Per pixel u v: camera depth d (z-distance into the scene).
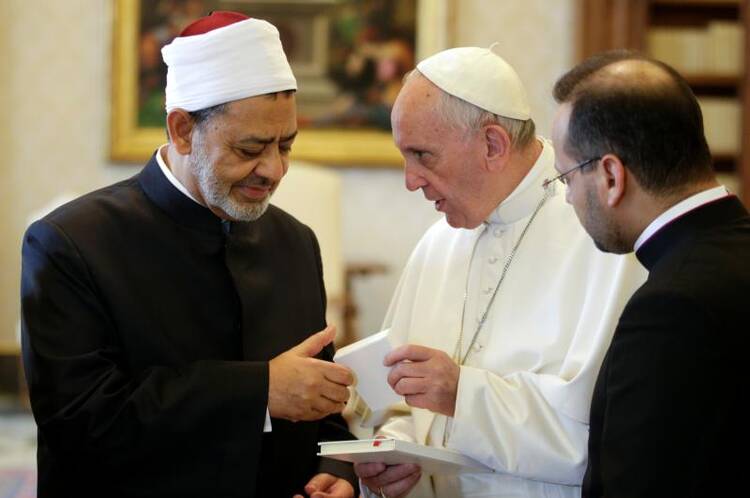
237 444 2.19
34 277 2.27
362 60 7.13
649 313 1.71
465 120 2.43
